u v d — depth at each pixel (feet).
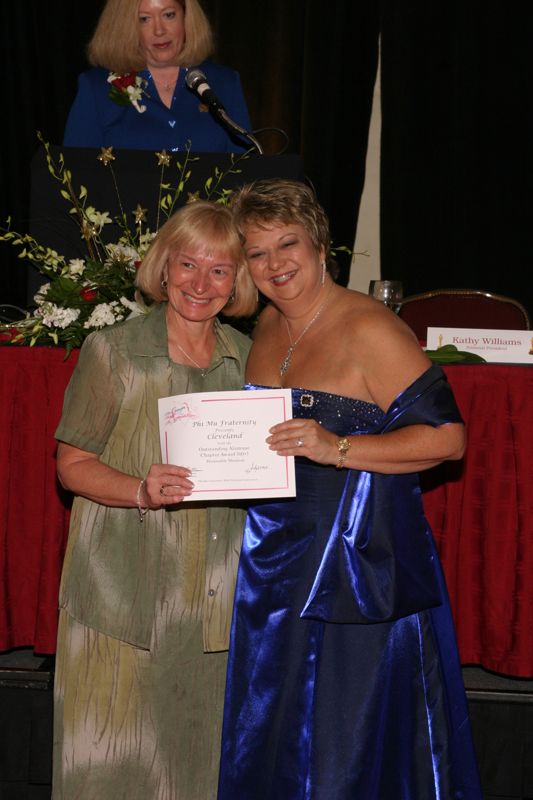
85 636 7.12
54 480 8.92
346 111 19.07
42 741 9.02
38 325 8.79
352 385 7.07
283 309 7.36
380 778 7.25
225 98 11.11
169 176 9.02
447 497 9.06
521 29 18.79
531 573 8.82
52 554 8.98
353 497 7.11
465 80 18.90
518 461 8.80
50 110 18.93
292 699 7.25
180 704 7.29
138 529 7.12
